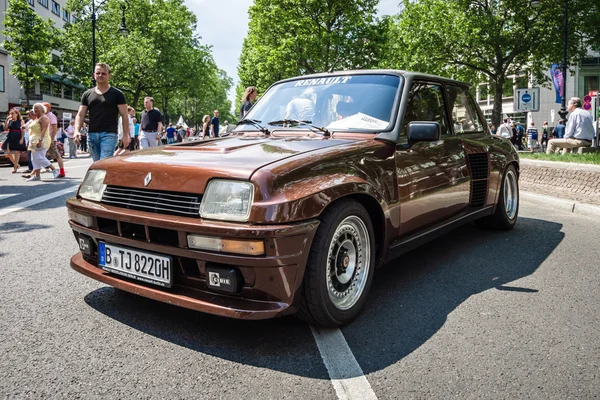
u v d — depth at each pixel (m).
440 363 2.27
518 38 22.94
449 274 3.71
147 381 2.07
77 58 39.56
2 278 3.45
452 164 3.88
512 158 5.17
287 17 29.45
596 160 8.83
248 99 8.91
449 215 3.93
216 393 1.98
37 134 10.41
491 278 3.63
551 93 39.78
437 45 23.83
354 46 29.38
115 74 37.06
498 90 24.11
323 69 29.56
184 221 2.32
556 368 2.24
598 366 2.26
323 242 2.42
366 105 3.45
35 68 34.56
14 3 33.72
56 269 3.68
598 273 3.78
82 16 40.53
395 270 3.82
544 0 22.09
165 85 40.34
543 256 4.28
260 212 2.22
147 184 2.55
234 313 2.21
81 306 2.92
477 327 2.71
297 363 2.25
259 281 2.26
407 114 3.43
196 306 2.29
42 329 2.58
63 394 1.96
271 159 2.47
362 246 2.82
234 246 2.22
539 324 2.76
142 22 42.34
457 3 23.53
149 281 2.49
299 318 2.61
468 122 4.56
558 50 22.58
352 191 2.62
